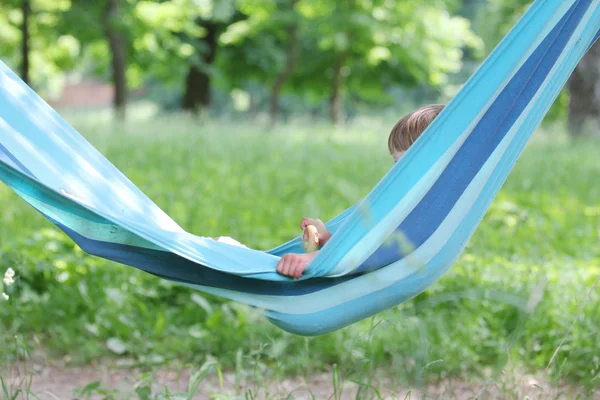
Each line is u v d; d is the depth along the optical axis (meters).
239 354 4.23
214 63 31.19
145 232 3.24
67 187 3.62
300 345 5.29
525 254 7.14
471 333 5.23
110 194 3.71
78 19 23.78
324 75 33.19
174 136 17.50
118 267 6.35
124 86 24.22
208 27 29.89
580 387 4.64
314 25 28.98
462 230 3.41
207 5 27.19
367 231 3.27
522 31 3.31
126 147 15.40
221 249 3.42
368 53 30.80
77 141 3.84
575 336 5.04
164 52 27.86
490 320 5.43
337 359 5.19
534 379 4.75
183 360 5.30
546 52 3.35
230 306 5.77
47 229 7.43
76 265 6.35
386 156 16.09
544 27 3.31
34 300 5.81
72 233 3.38
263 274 3.31
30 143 3.68
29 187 3.22
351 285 3.39
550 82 3.38
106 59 32.00
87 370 5.19
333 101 30.92
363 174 13.21
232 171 13.27
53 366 5.22
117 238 3.39
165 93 49.59
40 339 5.51
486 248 7.34
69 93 72.12
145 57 28.41
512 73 3.31
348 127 26.70
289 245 3.79
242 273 3.27
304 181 12.24
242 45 30.67
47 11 25.48
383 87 34.19
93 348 5.35
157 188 10.91
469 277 6.11
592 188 11.30
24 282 6.26
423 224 3.33
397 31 30.33
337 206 10.16
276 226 8.83
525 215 8.41
